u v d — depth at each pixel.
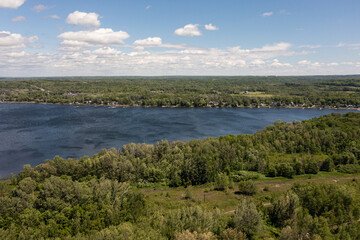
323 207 63.06
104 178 90.50
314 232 53.62
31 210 64.88
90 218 62.62
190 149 115.06
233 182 95.06
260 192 84.94
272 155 119.44
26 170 94.94
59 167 99.62
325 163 103.50
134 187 94.44
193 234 50.09
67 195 69.56
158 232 54.03
